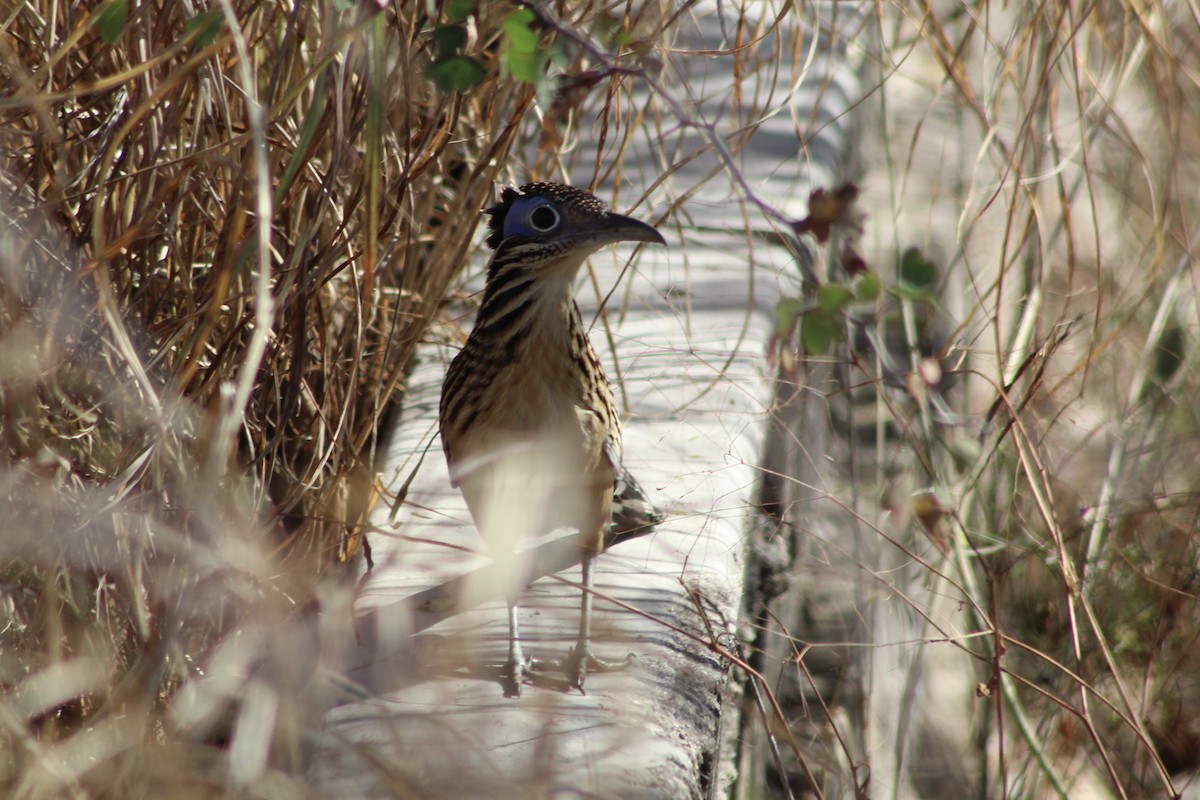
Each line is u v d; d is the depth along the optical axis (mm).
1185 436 12570
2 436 6555
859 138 16125
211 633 7281
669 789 6402
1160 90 11430
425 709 6805
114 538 6742
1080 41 12000
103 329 7152
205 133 7738
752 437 9680
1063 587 10047
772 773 8938
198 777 5816
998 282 9719
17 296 6531
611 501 7895
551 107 6859
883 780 9406
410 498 9008
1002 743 8438
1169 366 13031
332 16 6602
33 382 6605
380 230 8023
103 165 6422
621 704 6938
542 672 7199
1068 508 11891
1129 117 14344
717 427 9680
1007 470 11695
